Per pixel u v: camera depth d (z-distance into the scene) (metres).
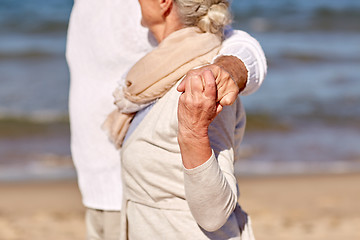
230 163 1.86
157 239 1.90
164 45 1.93
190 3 1.92
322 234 6.17
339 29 28.92
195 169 1.70
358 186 8.70
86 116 2.53
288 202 7.65
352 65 20.39
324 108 14.48
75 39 2.58
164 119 1.87
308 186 8.65
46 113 13.49
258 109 14.10
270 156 10.59
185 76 1.71
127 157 1.96
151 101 1.95
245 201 7.66
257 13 32.66
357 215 7.02
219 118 1.88
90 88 2.53
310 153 10.84
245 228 1.96
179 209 1.87
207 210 1.73
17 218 6.86
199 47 1.90
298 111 14.13
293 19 31.11
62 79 17.02
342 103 15.00
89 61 2.53
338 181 9.02
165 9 1.99
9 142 11.30
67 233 6.27
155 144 1.89
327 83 17.52
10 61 19.19
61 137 11.84
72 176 9.24
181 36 1.93
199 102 1.63
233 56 1.85
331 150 11.03
